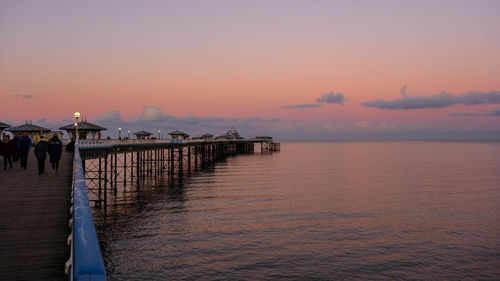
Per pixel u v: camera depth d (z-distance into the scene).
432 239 25.02
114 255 20.86
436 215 32.03
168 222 27.80
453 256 21.92
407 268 20.03
